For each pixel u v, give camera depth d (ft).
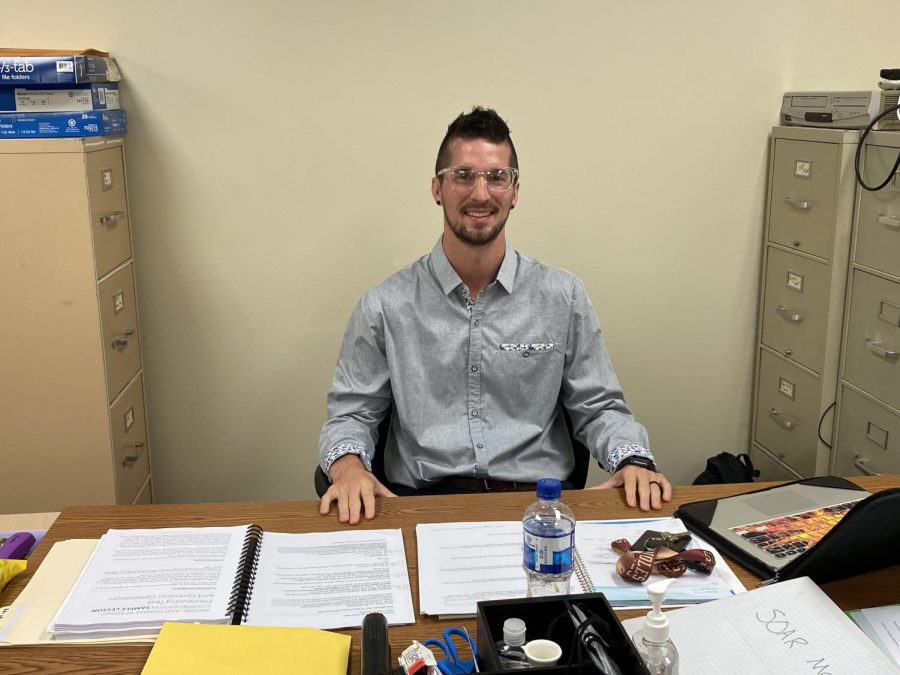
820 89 8.95
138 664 3.54
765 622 3.74
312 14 8.11
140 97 8.11
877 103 7.54
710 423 9.68
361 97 8.34
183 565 4.24
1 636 3.71
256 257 8.59
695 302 9.32
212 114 8.21
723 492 5.19
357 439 5.98
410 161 8.54
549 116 8.63
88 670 3.50
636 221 9.01
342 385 6.45
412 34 8.27
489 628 3.36
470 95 8.46
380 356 6.45
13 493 7.55
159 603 3.90
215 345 8.75
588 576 4.20
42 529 5.14
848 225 7.84
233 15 8.02
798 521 4.66
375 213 8.63
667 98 8.75
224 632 3.66
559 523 4.01
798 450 8.75
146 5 7.91
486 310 6.40
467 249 6.18
